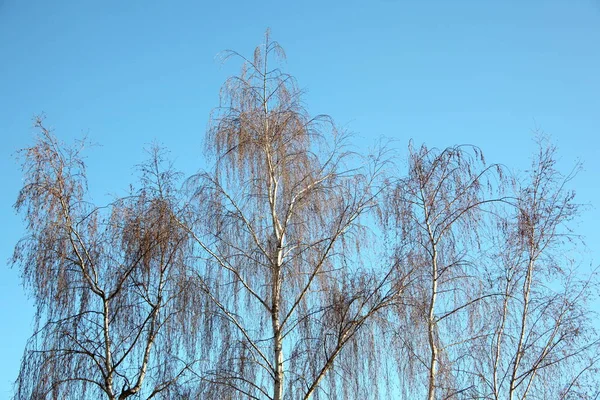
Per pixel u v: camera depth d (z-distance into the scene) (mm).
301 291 22141
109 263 22297
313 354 20578
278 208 23219
